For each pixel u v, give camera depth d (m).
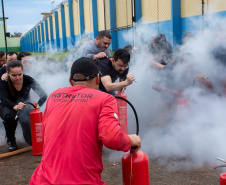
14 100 3.98
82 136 1.60
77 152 1.59
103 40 4.17
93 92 1.71
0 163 3.62
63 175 1.57
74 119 1.63
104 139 1.56
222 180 1.86
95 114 1.63
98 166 1.67
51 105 1.76
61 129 1.64
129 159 1.91
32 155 3.86
